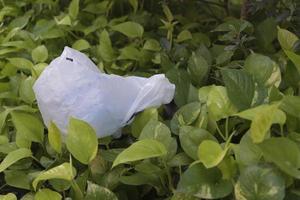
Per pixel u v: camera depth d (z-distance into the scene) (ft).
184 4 8.77
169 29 7.85
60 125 6.16
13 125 6.64
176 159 5.64
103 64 7.61
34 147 6.47
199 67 6.81
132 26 7.83
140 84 6.32
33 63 7.57
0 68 7.66
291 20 7.10
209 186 5.24
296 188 5.18
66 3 9.38
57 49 8.12
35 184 5.46
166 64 7.20
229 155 5.32
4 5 8.98
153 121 5.77
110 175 5.75
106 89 6.13
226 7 8.54
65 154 6.10
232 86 5.80
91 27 8.36
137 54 7.64
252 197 4.97
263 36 7.43
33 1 9.07
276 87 5.94
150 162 5.71
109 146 6.33
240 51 7.30
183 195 5.32
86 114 6.07
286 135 5.68
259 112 4.97
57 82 6.11
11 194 5.59
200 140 5.59
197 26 8.34
